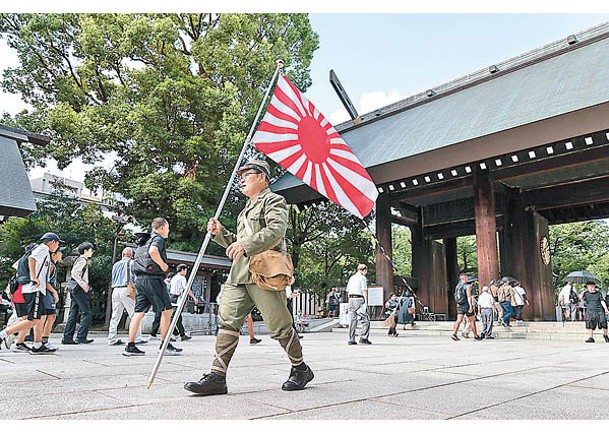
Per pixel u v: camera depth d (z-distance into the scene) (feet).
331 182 15.16
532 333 45.62
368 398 10.02
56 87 70.08
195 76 68.18
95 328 58.44
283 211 10.73
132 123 61.26
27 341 25.22
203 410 8.49
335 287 80.02
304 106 15.62
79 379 12.48
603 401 10.07
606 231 108.37
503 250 72.43
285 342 10.90
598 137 50.47
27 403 9.04
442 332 51.57
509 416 8.43
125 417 7.89
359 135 73.67
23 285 20.39
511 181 65.62
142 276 20.08
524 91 55.72
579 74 51.62
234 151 62.69
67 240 62.44
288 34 78.95
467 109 60.13
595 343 37.29
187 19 74.28
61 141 64.59
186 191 63.52
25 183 38.96
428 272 78.74
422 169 58.80
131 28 63.16
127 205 67.77
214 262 58.90
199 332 48.98
